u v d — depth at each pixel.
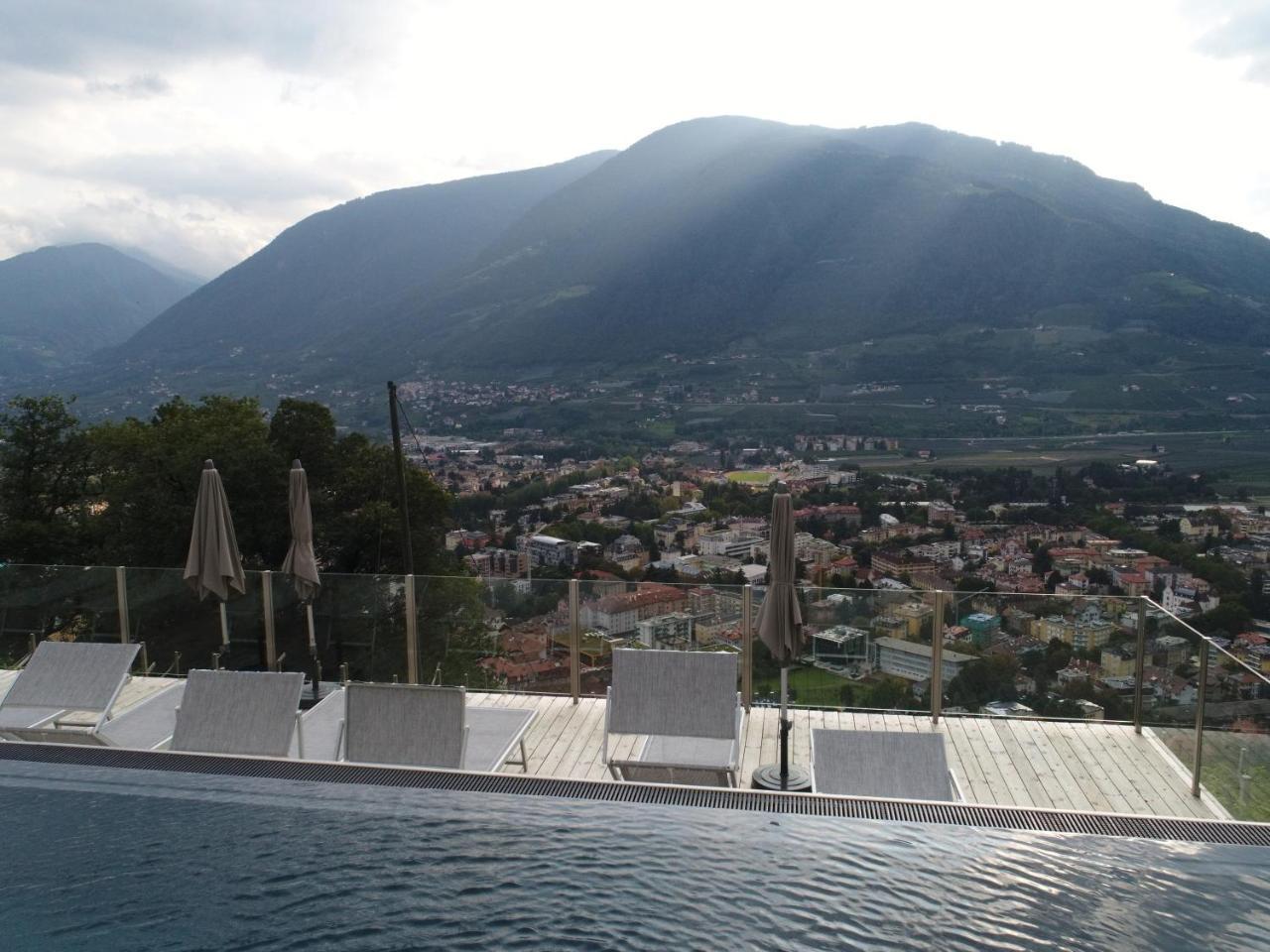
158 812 3.23
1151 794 4.60
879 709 5.73
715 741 4.94
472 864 2.89
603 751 4.69
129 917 2.62
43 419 20.28
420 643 6.23
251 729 4.57
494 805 3.28
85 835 3.07
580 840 3.03
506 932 2.51
